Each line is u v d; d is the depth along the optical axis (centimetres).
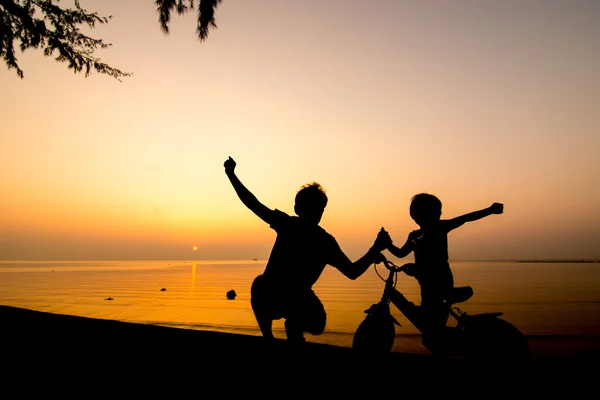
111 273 7538
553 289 3102
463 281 4597
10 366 243
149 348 276
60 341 292
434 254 354
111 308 1711
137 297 2367
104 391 208
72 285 3703
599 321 1257
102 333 311
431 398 201
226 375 231
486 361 322
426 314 347
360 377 231
